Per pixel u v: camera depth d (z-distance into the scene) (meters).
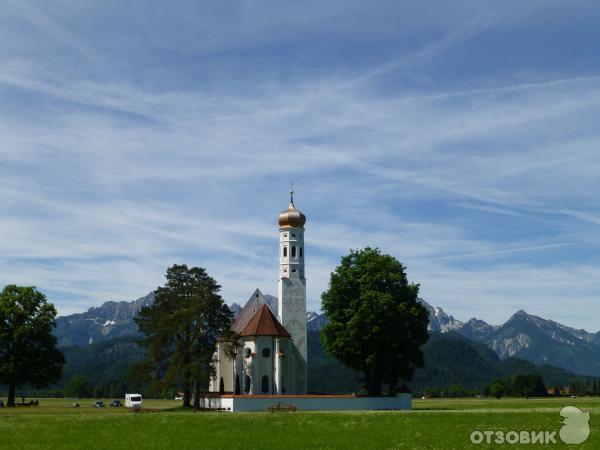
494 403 124.94
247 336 108.88
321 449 45.84
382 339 97.19
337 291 101.69
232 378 111.62
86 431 55.75
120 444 48.34
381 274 99.81
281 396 89.44
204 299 97.25
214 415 71.75
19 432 55.28
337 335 99.56
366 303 96.81
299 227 121.69
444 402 138.75
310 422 62.34
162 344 97.31
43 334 107.69
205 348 95.44
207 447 46.66
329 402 91.06
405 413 74.25
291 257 120.38
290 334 115.81
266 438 51.19
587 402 123.69
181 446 47.19
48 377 107.75
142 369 96.81
